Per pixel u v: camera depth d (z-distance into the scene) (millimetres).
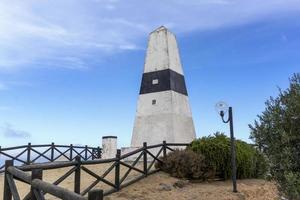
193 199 10992
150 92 18984
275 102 6602
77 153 24234
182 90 19500
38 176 5750
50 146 21766
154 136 18078
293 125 6289
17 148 19828
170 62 19016
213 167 13555
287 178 5938
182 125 18516
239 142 14328
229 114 12484
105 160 11273
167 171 13828
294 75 6527
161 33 19547
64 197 4465
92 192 3865
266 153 6605
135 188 11906
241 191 12094
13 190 6895
